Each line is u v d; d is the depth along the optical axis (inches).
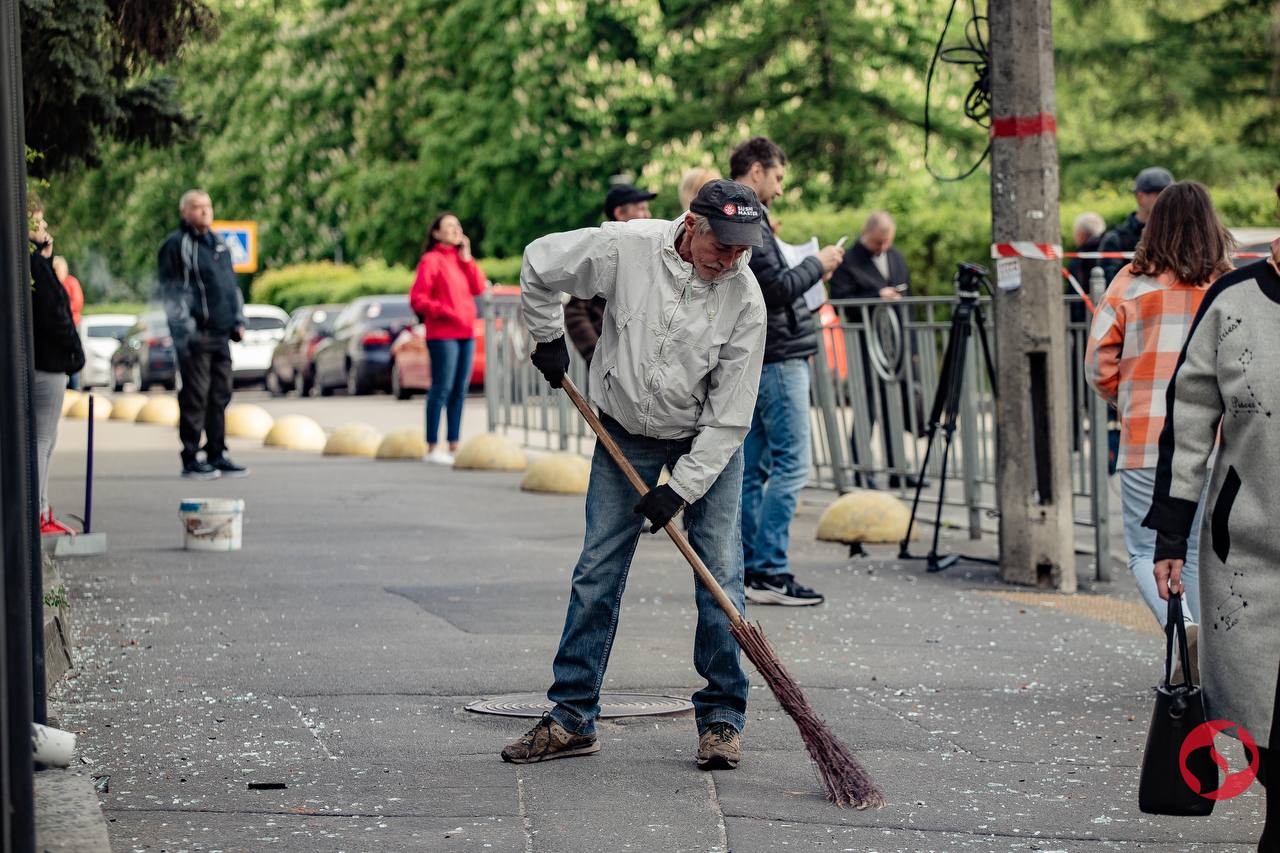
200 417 671.1
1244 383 189.5
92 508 569.0
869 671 321.1
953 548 492.1
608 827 221.5
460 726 275.0
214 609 381.7
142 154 483.8
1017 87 423.2
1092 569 462.3
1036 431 425.7
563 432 733.9
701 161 1526.8
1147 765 193.5
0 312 169.9
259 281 2004.2
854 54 1509.6
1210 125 1464.1
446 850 210.7
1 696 156.3
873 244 623.2
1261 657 187.8
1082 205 1024.9
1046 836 221.3
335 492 625.0
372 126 1879.9
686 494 242.2
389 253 1856.5
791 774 249.1
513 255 1721.2
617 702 293.0
